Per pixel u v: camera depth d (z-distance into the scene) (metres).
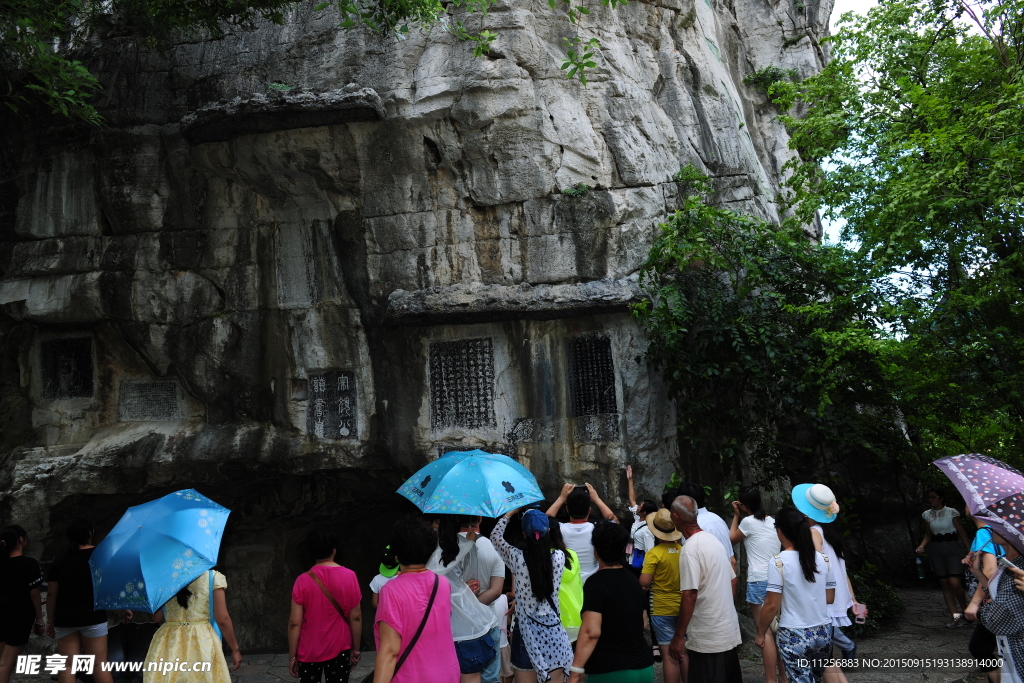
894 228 8.36
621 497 9.16
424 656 3.72
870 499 12.12
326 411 10.04
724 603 4.91
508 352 9.61
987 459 4.85
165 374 10.50
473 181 9.70
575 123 9.65
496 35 9.38
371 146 9.77
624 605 4.45
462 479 5.22
